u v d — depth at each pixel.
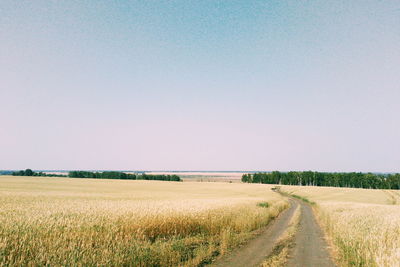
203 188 88.12
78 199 31.83
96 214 15.54
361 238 13.02
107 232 11.91
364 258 10.43
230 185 109.44
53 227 11.47
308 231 19.48
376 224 17.50
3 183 72.62
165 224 15.05
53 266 7.67
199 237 14.96
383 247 11.10
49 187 63.62
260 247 13.59
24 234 10.06
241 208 24.84
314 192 82.12
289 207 43.47
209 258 11.24
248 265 10.29
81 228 11.98
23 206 20.91
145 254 9.84
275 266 10.16
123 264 8.96
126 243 10.61
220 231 16.81
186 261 10.37
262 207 30.91
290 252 12.69
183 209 19.17
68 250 8.70
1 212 16.25
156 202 26.88
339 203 44.69
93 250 9.25
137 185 90.56
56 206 20.94
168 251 10.86
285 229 20.22
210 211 19.70
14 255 8.25
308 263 10.77
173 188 82.88
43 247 8.66
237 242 14.48
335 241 14.70
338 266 10.40
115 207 19.88
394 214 24.39
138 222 13.98
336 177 148.88
